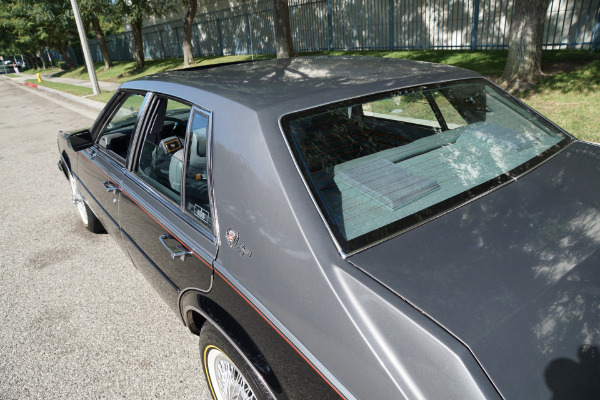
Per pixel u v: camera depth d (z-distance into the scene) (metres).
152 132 2.65
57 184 6.50
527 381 1.11
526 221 1.59
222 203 1.76
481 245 1.47
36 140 10.02
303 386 1.44
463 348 1.15
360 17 15.61
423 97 2.09
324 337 1.34
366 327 1.25
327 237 1.46
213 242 1.83
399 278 1.35
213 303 1.88
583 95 6.88
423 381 1.14
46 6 25.38
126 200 2.70
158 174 2.47
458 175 1.84
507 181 1.84
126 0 22.09
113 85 21.59
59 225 4.97
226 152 1.76
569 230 1.54
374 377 1.20
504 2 11.16
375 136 1.90
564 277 1.35
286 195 1.53
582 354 1.16
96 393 2.52
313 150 1.69
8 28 36.94
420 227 1.56
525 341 1.18
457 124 2.18
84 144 3.22
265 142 1.63
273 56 19.19
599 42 9.26
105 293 3.54
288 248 1.48
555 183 1.82
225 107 1.85
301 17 18.17
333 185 1.63
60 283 3.74
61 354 2.86
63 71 43.28
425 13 13.30
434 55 11.94
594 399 1.10
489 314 1.23
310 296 1.40
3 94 25.28
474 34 12.02
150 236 2.45
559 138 2.25
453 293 1.29
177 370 2.66
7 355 2.88
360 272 1.37
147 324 3.12
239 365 1.69
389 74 2.20
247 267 1.63
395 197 1.66
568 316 1.24
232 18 23.11
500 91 2.45
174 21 29.11
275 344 1.52
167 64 25.23
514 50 7.88
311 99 1.84
